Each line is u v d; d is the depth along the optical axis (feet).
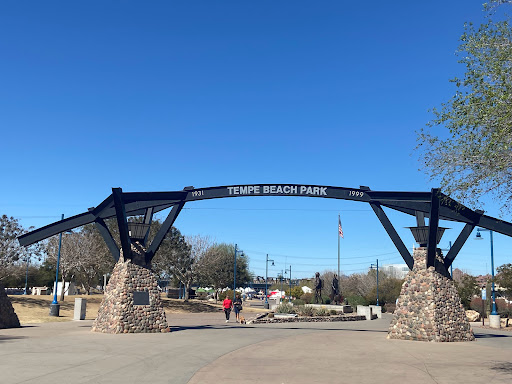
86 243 154.81
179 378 36.11
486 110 34.88
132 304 73.87
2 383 32.83
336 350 55.16
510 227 71.92
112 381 34.42
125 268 75.05
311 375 38.09
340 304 165.99
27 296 147.54
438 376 37.96
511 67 34.81
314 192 78.64
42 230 75.97
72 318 111.45
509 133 34.30
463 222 73.10
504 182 36.35
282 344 60.59
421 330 68.39
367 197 76.54
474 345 63.52
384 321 126.31
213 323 103.04
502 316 142.00
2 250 126.93
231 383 34.37
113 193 71.41
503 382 35.27
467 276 165.07
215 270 247.91
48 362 42.73
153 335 70.23
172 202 78.95
